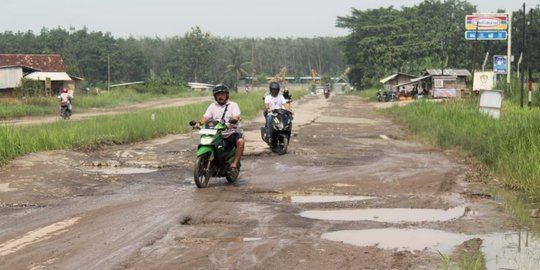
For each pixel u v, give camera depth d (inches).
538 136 429.1
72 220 283.4
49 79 1850.4
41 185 378.0
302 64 5580.7
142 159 511.2
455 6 3668.8
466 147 560.7
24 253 225.9
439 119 813.9
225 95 398.9
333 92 4293.8
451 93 1903.3
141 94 2578.7
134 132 667.4
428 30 3255.4
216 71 4522.6
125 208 310.3
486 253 226.5
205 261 213.6
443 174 423.8
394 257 220.2
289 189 366.9
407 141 677.3
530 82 1023.6
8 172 416.8
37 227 269.9
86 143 573.9
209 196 344.5
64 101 1170.0
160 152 560.4
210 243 238.8
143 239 245.3
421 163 484.7
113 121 788.6
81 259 217.2
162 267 206.5
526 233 258.5
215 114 398.6
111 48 4101.9
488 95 824.9
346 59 3634.4
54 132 590.6
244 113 1133.1
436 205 319.0
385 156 533.0
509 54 1433.3
